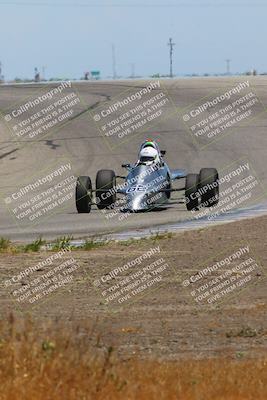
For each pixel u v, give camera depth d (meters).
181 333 39.03
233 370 29.61
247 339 37.78
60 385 24.69
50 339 27.47
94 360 26.48
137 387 25.41
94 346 34.22
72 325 38.31
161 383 26.48
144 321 42.19
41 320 41.66
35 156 154.62
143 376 27.17
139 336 38.28
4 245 69.25
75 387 24.75
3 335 28.94
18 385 24.53
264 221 81.56
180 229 78.62
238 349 35.62
